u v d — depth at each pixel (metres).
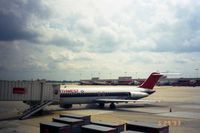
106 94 65.12
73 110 59.72
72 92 59.19
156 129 25.44
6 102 80.88
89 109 62.03
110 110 60.66
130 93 68.75
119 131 27.84
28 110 50.09
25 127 38.50
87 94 61.75
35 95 50.44
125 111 58.94
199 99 94.25
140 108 65.56
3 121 43.81
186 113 56.03
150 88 75.12
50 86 53.19
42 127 28.34
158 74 75.50
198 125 41.56
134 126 26.94
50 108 63.16
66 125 27.50
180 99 94.19
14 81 47.72
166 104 76.44
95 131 25.16
